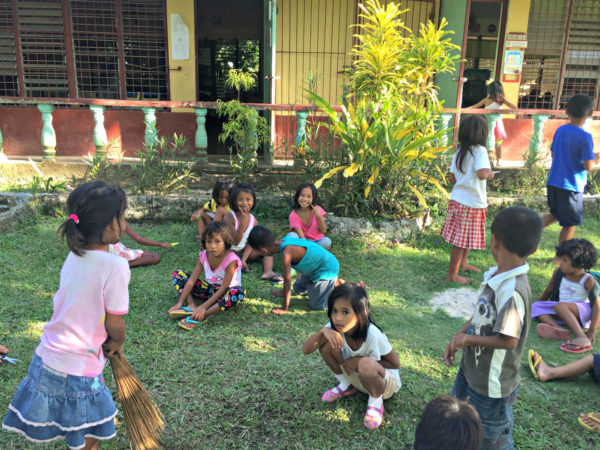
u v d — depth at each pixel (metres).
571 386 3.09
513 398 2.21
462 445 1.50
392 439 2.61
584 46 8.95
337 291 2.60
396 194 5.82
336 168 5.34
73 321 1.98
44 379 1.98
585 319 3.59
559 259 3.68
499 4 9.40
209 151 8.94
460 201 4.44
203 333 3.59
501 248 2.10
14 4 7.70
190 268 4.75
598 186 7.15
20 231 5.39
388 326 3.78
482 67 10.71
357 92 6.28
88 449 2.22
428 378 3.12
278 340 3.54
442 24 6.30
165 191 6.29
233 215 4.89
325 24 8.14
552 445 2.59
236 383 3.02
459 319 3.93
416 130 5.38
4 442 2.50
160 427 2.41
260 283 4.53
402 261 5.04
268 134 7.00
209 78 11.28
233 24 10.74
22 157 7.27
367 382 2.63
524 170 6.93
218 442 2.55
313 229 4.93
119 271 2.01
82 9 7.79
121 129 7.41
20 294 4.07
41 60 8.02
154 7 7.84
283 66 8.23
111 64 8.10
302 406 2.84
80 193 1.94
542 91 9.02
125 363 2.27
